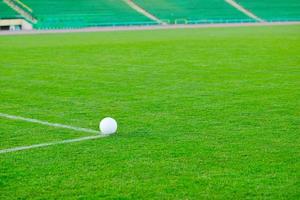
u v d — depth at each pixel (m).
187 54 32.88
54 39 45.53
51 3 69.44
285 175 10.36
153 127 14.24
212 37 46.94
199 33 52.84
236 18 76.81
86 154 11.80
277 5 82.50
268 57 30.86
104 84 21.50
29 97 18.81
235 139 12.95
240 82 21.77
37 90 20.22
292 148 12.16
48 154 11.84
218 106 16.95
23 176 10.41
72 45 39.12
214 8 78.06
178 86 20.88
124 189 9.68
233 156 11.56
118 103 17.62
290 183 9.95
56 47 37.59
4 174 10.52
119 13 71.06
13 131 13.98
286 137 13.13
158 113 15.99
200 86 20.84
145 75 23.94
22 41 43.44
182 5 76.88
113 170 10.70
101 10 70.75
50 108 16.95
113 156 11.62
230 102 17.59
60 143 12.73
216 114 15.79
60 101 18.05
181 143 12.62
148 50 35.44
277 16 79.62
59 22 65.25
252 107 16.77
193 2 78.25
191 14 75.12
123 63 28.41
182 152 11.88
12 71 25.45
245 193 9.47
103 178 10.25
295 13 81.38
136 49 36.06
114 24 67.94
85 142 12.80
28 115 15.95
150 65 27.52
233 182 9.99
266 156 11.57
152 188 9.72
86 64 28.03
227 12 77.81
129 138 13.13
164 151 11.96
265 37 46.59
